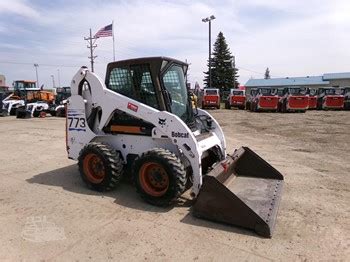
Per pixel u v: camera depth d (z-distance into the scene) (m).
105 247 3.81
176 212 4.76
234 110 28.66
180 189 4.75
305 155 8.85
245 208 4.18
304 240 4.02
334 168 7.39
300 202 5.25
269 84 72.00
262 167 5.82
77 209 4.89
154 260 3.55
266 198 4.88
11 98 24.14
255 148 9.88
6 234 4.12
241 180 5.68
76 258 3.58
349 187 6.01
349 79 65.19
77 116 6.06
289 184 6.16
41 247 3.80
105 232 4.17
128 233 4.14
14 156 8.51
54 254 3.66
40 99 24.66
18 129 14.30
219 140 5.99
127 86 5.57
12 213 4.76
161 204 4.89
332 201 5.30
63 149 9.45
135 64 5.40
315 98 27.69
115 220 4.52
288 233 4.18
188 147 4.86
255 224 4.12
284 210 4.92
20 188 5.87
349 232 4.24
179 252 3.71
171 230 4.22
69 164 7.60
